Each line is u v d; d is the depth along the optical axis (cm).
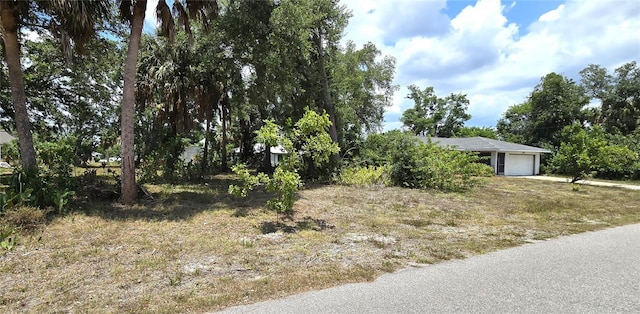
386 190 1244
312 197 1044
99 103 1372
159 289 373
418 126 4238
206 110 1612
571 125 2978
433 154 1401
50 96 1292
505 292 357
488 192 1352
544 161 2791
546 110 3319
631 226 741
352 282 394
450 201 1066
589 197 1284
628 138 2434
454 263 466
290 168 719
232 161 2489
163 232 609
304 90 1507
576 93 3309
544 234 650
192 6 905
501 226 728
